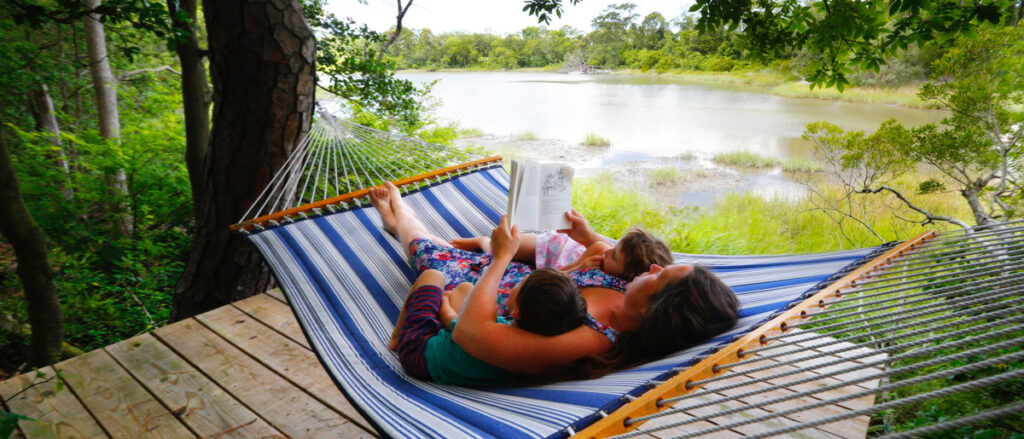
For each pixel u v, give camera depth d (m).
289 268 2.25
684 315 1.48
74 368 2.47
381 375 1.71
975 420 0.71
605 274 1.81
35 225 3.15
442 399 1.43
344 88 5.99
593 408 1.15
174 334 2.77
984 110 4.62
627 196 8.86
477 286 1.57
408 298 1.86
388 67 6.27
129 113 7.88
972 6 3.13
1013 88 4.39
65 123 7.92
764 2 3.79
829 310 1.43
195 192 4.27
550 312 1.45
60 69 6.68
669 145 16.19
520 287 1.51
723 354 1.26
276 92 3.12
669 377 1.23
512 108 25.53
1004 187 4.67
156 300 5.12
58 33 7.03
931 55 18.05
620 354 1.54
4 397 2.26
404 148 3.50
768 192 10.25
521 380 1.51
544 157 14.61
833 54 3.70
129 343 2.68
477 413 1.27
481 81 42.88
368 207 2.73
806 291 1.67
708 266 2.29
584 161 14.12
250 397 2.28
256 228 2.43
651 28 52.34
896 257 1.76
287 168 3.30
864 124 16.45
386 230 2.64
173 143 6.20
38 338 3.29
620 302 1.69
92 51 6.25
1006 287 1.22
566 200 2.17
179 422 2.12
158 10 3.06
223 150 3.24
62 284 4.55
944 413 2.10
